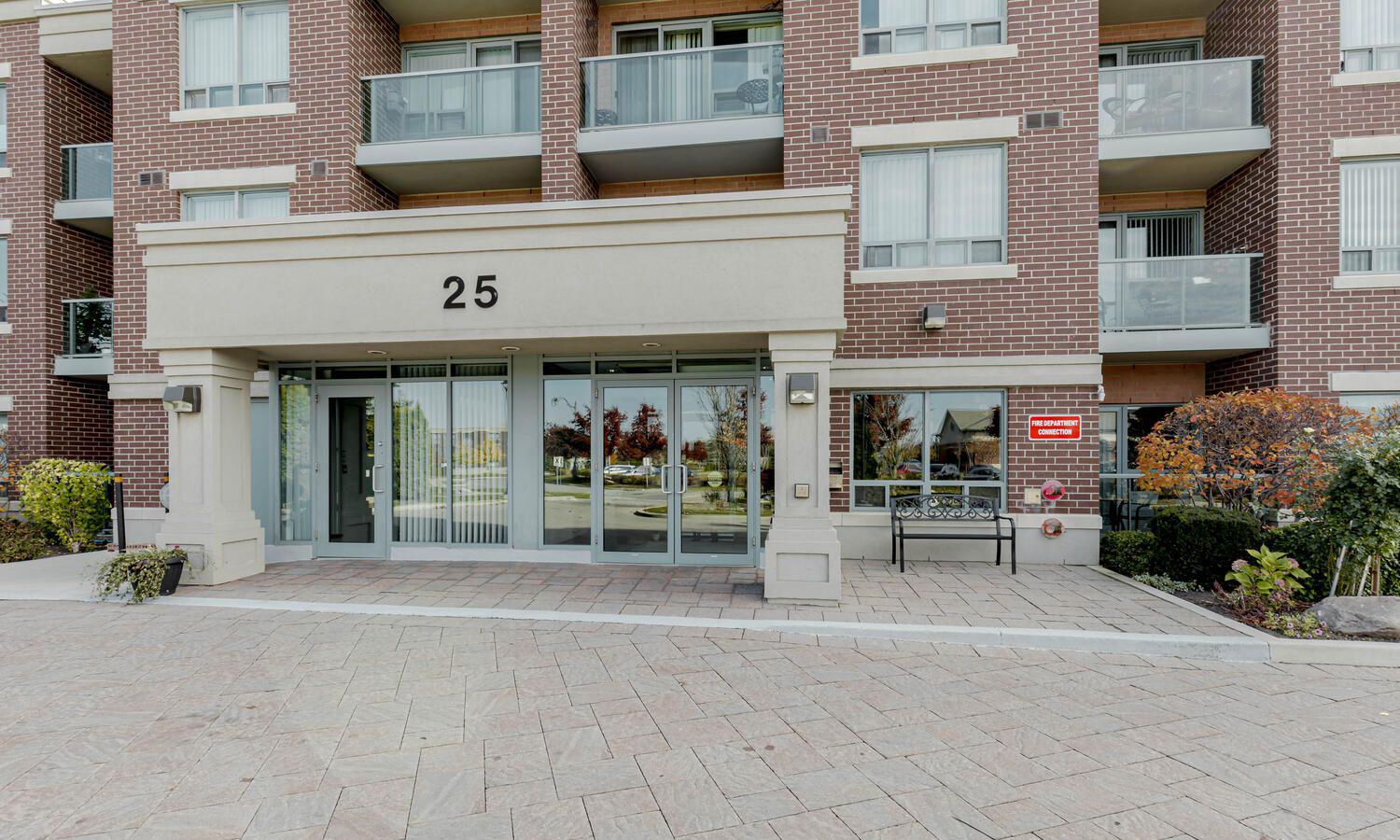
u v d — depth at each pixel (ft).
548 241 23.79
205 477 25.67
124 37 34.81
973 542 29.68
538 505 30.40
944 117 30.22
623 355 29.76
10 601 23.32
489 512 30.94
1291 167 30.19
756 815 10.39
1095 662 17.38
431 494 31.30
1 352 38.81
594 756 12.28
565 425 30.48
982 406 30.17
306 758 12.25
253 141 33.99
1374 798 10.93
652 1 36.65
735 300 22.98
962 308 29.86
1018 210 29.71
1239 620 19.95
